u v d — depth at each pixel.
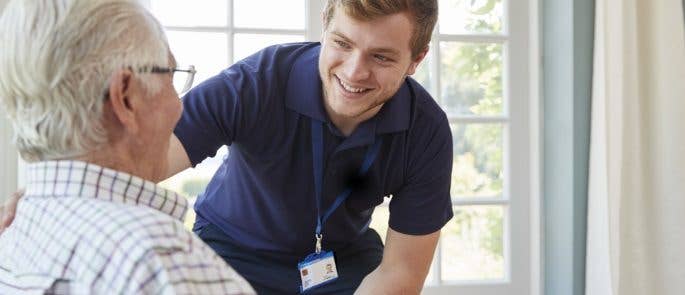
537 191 2.57
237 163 1.49
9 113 0.78
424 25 1.25
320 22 2.39
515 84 2.56
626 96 2.28
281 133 1.42
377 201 1.55
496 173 2.60
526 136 2.58
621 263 2.29
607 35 2.27
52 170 0.78
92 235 0.72
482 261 2.60
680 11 2.25
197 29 2.31
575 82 2.39
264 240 1.55
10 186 2.13
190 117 1.32
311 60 1.44
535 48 2.55
